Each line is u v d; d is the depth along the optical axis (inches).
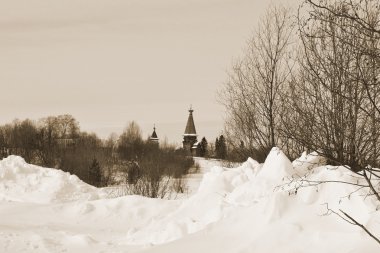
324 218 238.7
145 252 256.5
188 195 917.2
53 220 495.8
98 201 541.3
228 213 305.6
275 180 327.6
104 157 1507.1
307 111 297.7
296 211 250.4
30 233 400.8
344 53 237.9
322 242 216.4
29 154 1750.7
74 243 358.0
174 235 336.2
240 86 512.4
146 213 507.5
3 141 1830.7
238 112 517.3
